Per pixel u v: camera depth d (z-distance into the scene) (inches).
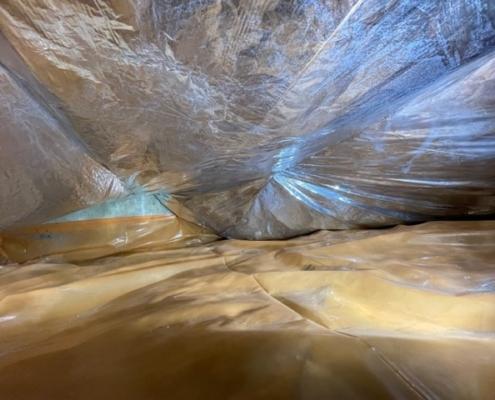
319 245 59.1
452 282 36.8
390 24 24.2
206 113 33.4
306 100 32.3
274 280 38.0
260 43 24.3
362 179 64.6
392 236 57.4
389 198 69.1
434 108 46.0
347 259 48.0
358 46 25.9
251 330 22.5
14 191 45.6
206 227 77.0
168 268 49.0
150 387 16.3
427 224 64.3
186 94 30.0
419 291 32.2
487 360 18.9
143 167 48.2
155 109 32.4
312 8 21.9
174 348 20.1
